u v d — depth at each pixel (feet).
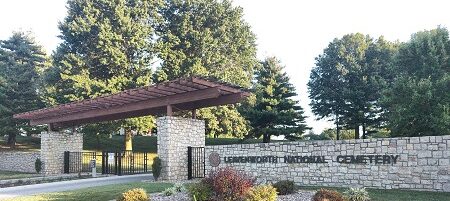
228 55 125.08
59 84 111.14
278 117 106.42
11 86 117.60
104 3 111.14
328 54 151.53
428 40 91.30
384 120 123.34
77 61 107.24
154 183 51.21
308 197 35.22
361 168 44.75
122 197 33.88
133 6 116.26
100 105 67.92
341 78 140.87
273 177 51.29
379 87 122.83
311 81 152.46
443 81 83.20
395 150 42.78
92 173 71.82
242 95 57.26
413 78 88.89
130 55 112.57
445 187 39.63
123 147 127.85
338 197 32.27
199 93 55.21
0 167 99.55
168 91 56.34
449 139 39.78
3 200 40.14
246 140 125.70
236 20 126.21
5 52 130.82
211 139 139.54
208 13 120.98
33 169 88.38
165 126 58.44
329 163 47.03
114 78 105.09
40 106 119.75
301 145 49.34
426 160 40.91
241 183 33.06
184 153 60.03
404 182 41.96
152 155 114.93
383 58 138.62
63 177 69.92
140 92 56.65
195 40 116.26
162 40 116.37
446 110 79.71
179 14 119.65
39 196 42.11
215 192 33.09
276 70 111.24
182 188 40.42
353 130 141.69
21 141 134.62
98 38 107.04
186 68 111.04
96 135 111.55
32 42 136.46
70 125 85.40
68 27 109.81
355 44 149.89
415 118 84.79
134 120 105.09
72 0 113.50
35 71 124.77
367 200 33.88
